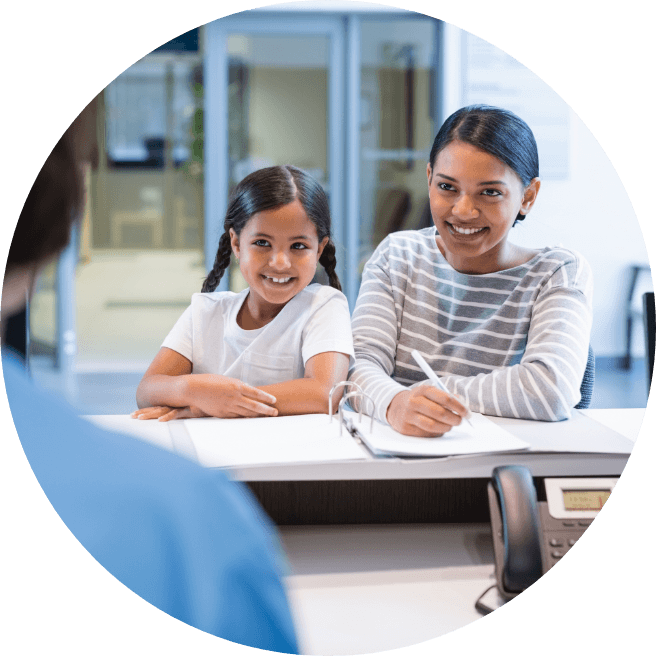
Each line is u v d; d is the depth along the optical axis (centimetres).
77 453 48
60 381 244
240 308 148
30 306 94
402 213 271
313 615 104
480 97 266
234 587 47
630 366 231
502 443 114
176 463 48
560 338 132
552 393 127
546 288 142
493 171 141
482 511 130
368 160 269
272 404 129
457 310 148
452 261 152
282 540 122
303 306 142
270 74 262
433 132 270
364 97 268
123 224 267
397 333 150
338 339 137
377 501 128
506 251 150
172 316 268
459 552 120
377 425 123
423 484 128
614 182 239
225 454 108
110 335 265
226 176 263
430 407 115
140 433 117
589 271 144
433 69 268
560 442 116
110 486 47
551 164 241
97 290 265
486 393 130
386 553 120
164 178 267
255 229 138
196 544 46
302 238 139
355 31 263
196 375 131
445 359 146
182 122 263
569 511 108
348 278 265
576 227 238
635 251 231
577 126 243
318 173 267
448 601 108
